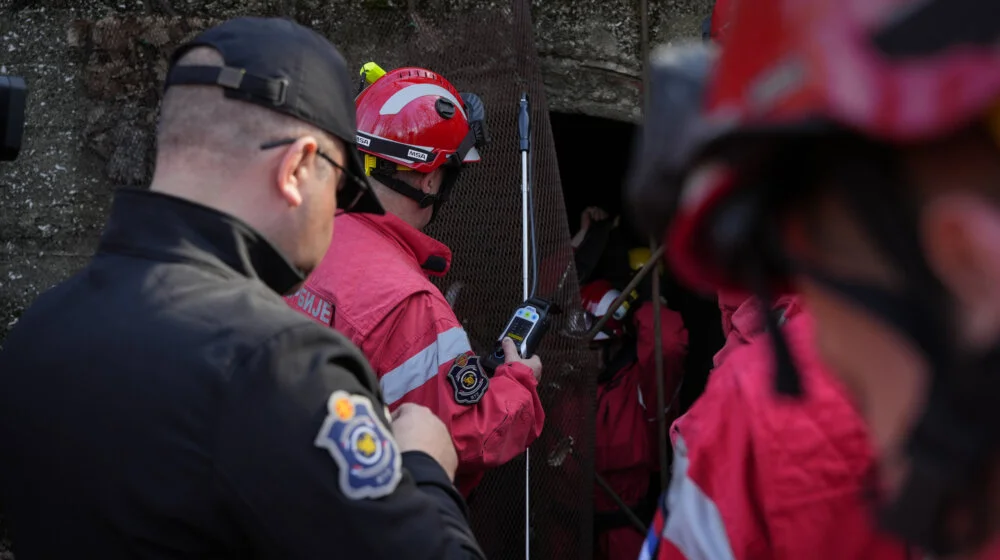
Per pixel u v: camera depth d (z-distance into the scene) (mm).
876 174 349
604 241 3348
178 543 849
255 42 1012
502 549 2242
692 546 797
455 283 2332
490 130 2365
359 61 2648
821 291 397
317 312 1601
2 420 935
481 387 1610
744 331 1168
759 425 754
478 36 2432
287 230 1026
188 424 842
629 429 3006
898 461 376
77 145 2570
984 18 279
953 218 323
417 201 1813
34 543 919
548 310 1947
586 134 4094
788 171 397
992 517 340
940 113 288
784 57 355
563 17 2773
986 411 321
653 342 3006
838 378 436
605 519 2992
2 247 2570
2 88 1268
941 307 337
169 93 1013
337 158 1078
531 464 2258
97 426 861
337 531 858
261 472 837
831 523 725
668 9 2797
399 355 1570
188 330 875
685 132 427
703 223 431
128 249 961
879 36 303
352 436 882
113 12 2572
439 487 1028
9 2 2564
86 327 907
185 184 988
